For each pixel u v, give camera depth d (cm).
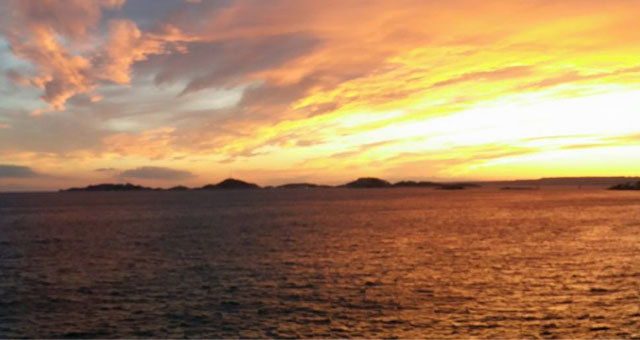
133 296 2559
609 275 2931
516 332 1945
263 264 3459
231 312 2252
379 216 8612
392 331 1983
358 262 3503
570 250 3997
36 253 4191
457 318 2127
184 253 4078
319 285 2758
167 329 2038
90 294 2611
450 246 4344
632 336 1884
